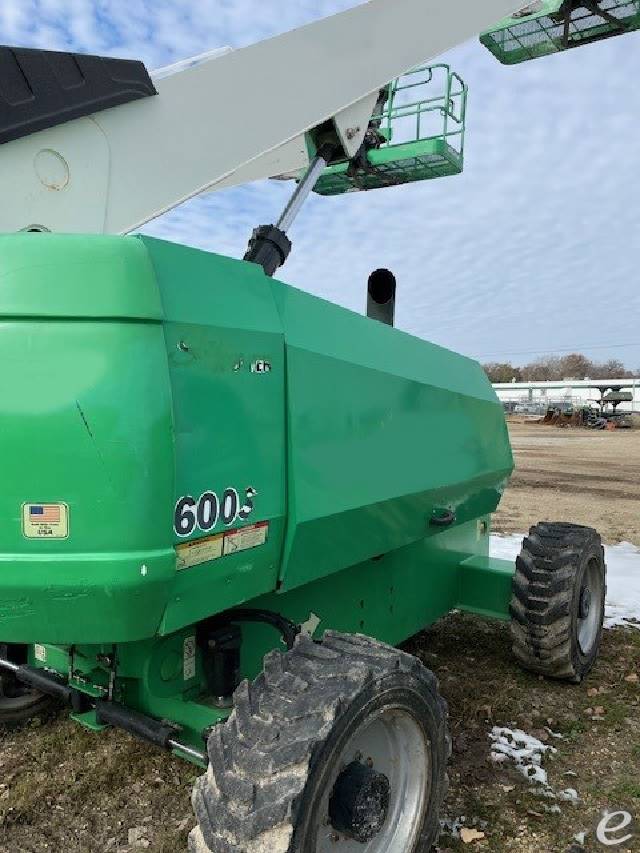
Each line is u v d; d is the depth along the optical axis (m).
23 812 2.80
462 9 3.52
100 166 2.39
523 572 4.07
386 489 2.79
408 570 3.82
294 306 2.40
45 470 1.68
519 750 3.44
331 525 2.44
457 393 3.65
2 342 1.69
